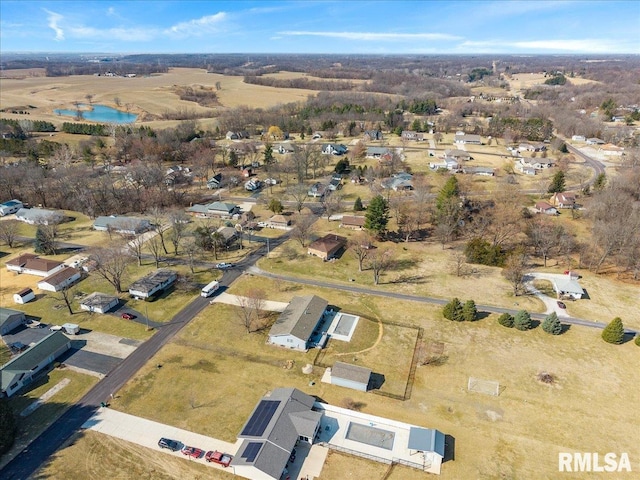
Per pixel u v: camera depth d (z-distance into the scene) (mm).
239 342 66750
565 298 79188
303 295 80188
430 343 66750
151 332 69000
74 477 45062
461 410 54219
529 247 98750
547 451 48625
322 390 57344
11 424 49250
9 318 68562
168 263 92250
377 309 75938
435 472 46094
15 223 109562
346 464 47000
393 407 54719
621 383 58625
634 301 78250
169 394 56281
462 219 107688
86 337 67625
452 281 85500
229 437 49938
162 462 46812
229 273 88438
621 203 103125
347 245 100625
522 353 64438
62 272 83938
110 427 51156
